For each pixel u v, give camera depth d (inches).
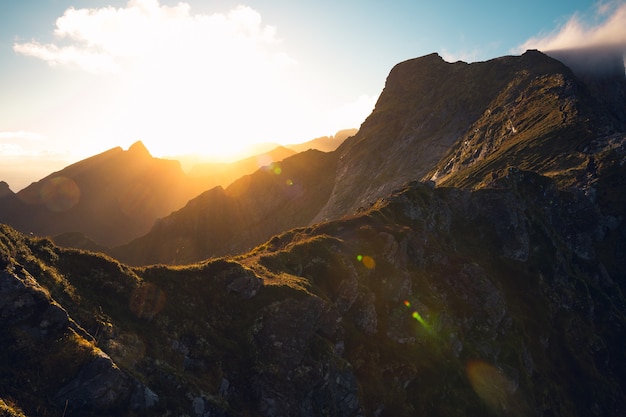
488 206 3688.5
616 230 4507.9
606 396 2768.2
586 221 4517.7
